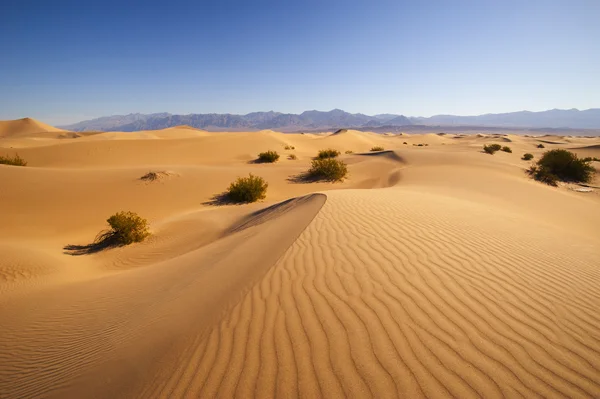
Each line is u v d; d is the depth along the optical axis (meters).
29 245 9.18
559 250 5.35
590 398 2.15
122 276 6.69
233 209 13.79
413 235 5.54
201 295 4.05
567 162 19.67
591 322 3.08
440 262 4.42
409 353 2.60
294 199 10.86
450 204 8.67
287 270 4.33
